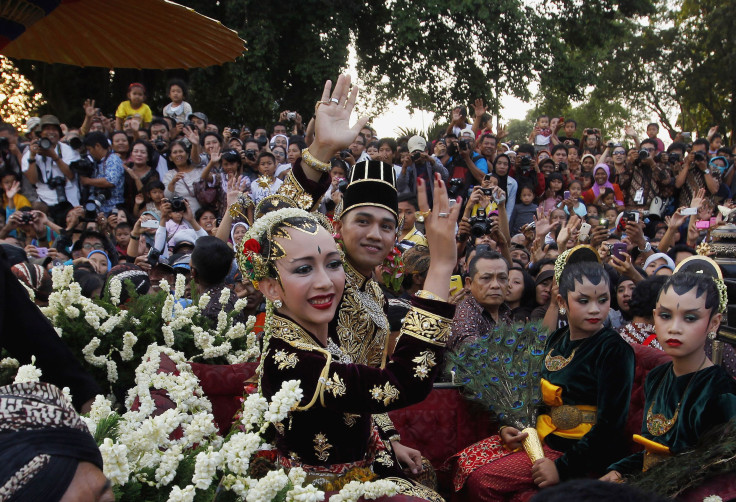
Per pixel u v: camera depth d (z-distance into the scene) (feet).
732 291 10.96
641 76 90.99
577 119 115.14
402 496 6.90
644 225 27.78
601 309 10.15
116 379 10.41
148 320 11.07
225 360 11.75
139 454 5.74
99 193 24.56
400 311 10.98
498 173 27.43
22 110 49.67
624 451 10.39
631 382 9.75
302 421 7.25
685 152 36.29
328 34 48.85
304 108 50.72
